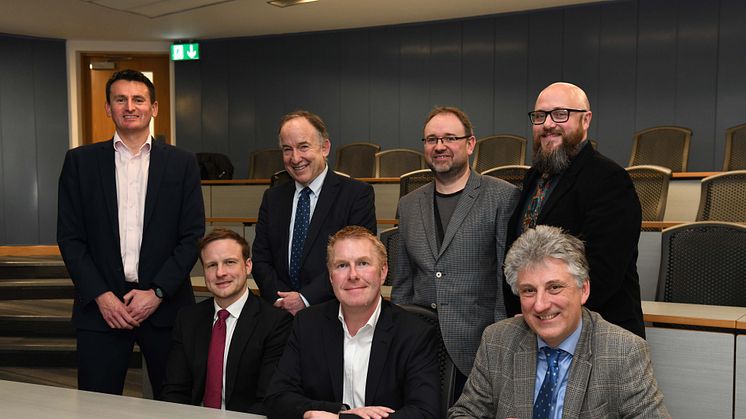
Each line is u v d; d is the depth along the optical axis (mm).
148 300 2389
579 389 1562
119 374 2465
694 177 4426
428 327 1861
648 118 7000
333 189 2578
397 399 1814
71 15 7285
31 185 8211
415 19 7836
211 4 6930
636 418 1535
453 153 2246
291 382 1849
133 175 2488
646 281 3381
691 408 2207
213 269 2268
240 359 2254
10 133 8094
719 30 6656
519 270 1608
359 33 8336
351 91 8398
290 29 8289
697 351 2195
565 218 2012
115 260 2445
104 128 8711
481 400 1712
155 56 8914
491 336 1742
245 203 5898
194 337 2312
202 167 6773
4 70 8070
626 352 1564
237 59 8773
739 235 2652
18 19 7418
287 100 8648
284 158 2555
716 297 2658
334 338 1863
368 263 1796
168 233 2486
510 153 6078
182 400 2271
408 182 4188
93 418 1513
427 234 2277
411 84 8133
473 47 7816
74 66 8484
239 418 1525
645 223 3754
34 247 7266
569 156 2061
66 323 4715
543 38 7461
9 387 1802
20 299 5359
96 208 2451
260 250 2666
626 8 7059
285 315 2324
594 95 7234
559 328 1575
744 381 2115
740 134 5145
